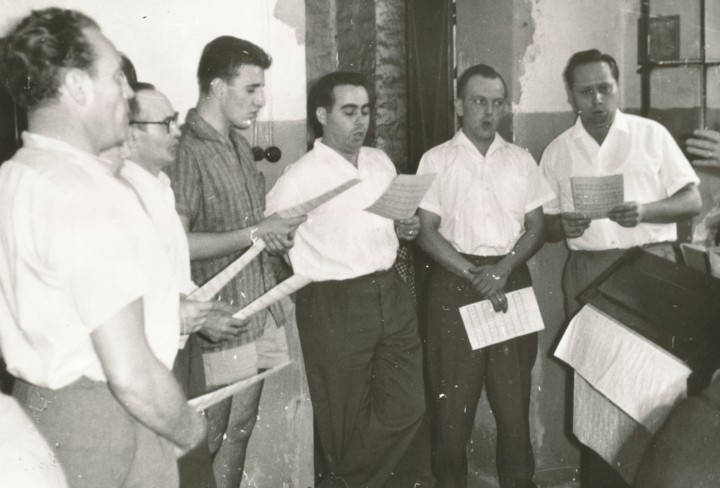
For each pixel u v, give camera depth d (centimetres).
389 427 289
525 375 314
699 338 217
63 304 138
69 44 143
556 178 330
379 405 294
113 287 135
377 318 284
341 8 411
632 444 236
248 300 257
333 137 286
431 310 310
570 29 337
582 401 268
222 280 225
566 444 349
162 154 216
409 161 408
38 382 142
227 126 257
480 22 342
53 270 136
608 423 251
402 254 360
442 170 310
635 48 353
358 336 282
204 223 251
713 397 165
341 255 281
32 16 147
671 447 165
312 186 281
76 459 140
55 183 139
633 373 228
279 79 300
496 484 342
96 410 142
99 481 142
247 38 293
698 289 235
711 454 157
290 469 309
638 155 324
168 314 156
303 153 307
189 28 283
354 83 284
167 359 155
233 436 262
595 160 324
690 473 159
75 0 264
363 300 282
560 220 328
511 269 305
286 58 300
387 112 402
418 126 400
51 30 143
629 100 356
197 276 253
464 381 307
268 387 300
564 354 266
